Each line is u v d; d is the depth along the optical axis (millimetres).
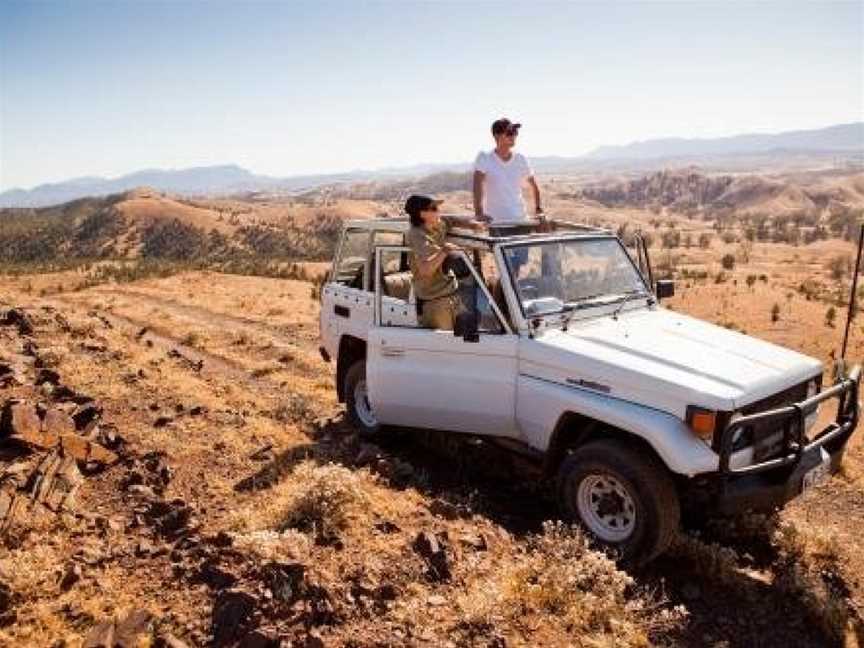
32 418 7480
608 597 4840
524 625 4602
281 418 8891
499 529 5945
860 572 5973
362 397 8203
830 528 6547
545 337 6242
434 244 6789
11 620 4676
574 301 6742
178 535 5672
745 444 5426
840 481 8336
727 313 37469
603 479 5586
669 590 5383
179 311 21281
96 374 10211
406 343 6988
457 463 7543
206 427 8242
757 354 6113
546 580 5004
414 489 6586
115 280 42312
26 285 39938
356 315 8203
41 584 5020
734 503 5242
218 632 4457
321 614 4488
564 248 6848
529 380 6223
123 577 5148
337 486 5840
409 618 4547
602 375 5730
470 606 4648
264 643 4246
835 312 34750
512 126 8258
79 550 5430
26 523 5723
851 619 5281
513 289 6332
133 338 14219
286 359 13250
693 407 5203
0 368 9648
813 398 5676
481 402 6570
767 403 5586
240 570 4945
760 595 5441
